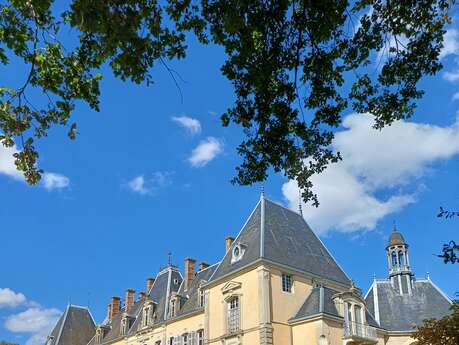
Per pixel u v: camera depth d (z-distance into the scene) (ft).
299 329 118.21
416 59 40.27
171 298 166.30
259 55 38.34
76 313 239.30
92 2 34.04
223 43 38.45
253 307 120.16
